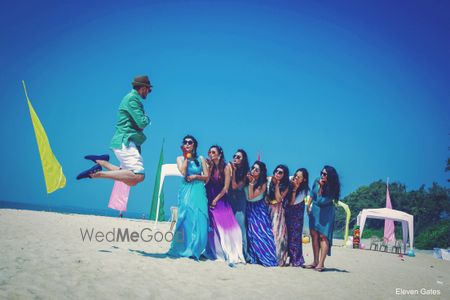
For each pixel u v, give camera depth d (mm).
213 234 7336
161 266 5605
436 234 34625
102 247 7176
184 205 7102
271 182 7852
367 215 21844
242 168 7570
